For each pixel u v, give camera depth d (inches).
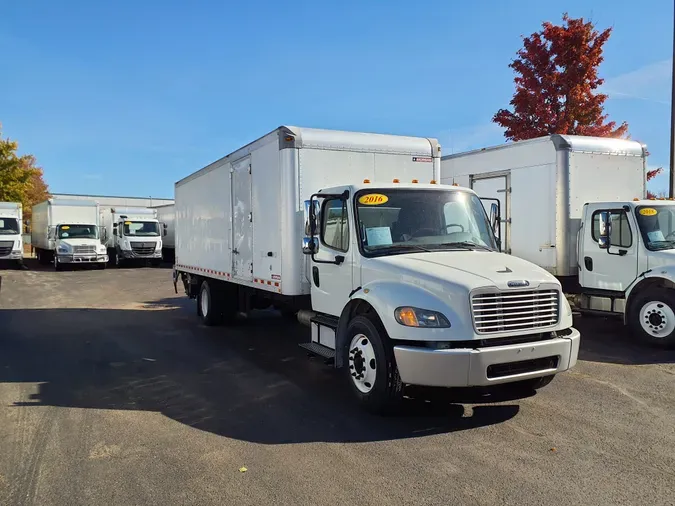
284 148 284.7
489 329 194.4
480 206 261.7
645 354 314.8
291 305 293.9
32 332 406.9
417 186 254.7
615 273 352.5
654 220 345.4
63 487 155.4
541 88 616.1
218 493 151.1
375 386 209.9
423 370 192.1
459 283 194.1
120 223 1183.6
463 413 215.9
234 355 326.6
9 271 1057.5
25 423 208.5
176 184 515.5
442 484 154.9
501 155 419.2
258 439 190.7
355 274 235.0
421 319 195.5
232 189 367.6
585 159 381.1
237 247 359.3
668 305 322.3
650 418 208.5
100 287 749.9
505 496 147.5
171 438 192.2
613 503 143.5
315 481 157.6
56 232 1096.8
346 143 296.7
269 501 146.4
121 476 162.1
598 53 600.7
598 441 185.9
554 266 379.2
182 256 499.2
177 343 363.9
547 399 232.4
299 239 286.7
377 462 170.1
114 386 259.9
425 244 241.1
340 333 235.8
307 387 257.0
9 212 1137.4
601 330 386.0
